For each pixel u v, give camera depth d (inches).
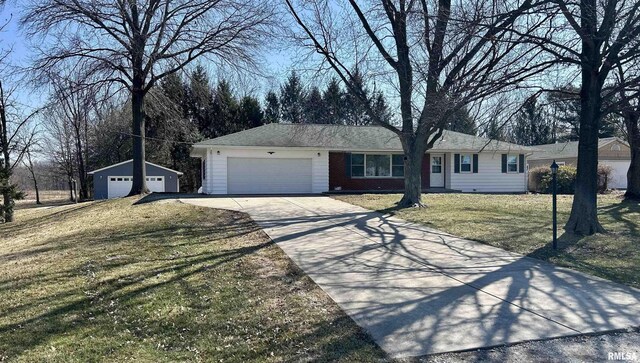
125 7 765.9
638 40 339.6
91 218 572.7
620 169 1380.4
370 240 374.0
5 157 859.4
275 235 394.0
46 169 2098.9
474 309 203.2
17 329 184.1
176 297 222.7
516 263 293.1
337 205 629.6
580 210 382.0
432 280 252.7
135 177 832.3
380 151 919.0
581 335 173.3
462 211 548.1
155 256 314.3
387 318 191.9
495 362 151.1
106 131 1430.9
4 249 408.5
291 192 871.1
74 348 165.2
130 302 215.8
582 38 348.5
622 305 207.9
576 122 1142.3
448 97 416.8
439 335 173.2
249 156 844.6
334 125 928.9
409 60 573.6
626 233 386.9
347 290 233.8
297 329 181.0
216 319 193.2
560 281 249.8
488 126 427.5
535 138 1668.3
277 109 1676.9
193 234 400.5
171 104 973.2
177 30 831.1
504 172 1005.2
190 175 1547.7
